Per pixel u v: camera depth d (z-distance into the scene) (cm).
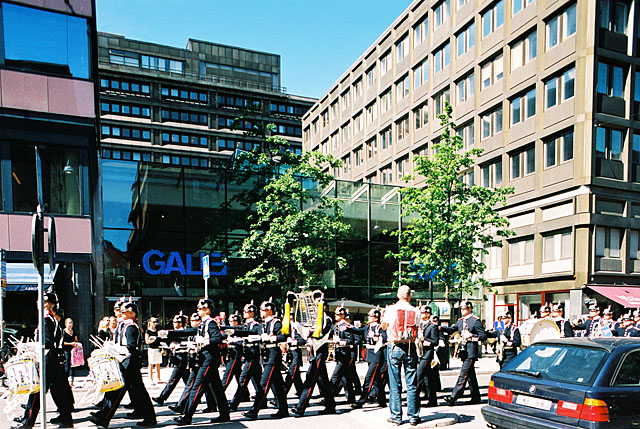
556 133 2597
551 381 573
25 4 1611
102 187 2025
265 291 2164
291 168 1975
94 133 1728
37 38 1627
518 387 604
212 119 7144
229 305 2152
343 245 2411
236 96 7406
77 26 1689
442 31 3506
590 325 1241
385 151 4253
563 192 2552
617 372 544
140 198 2075
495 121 3022
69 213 1644
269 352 836
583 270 2414
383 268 2488
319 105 5672
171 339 830
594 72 2428
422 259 1944
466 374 935
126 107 6688
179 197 2136
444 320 2450
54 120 1623
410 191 2062
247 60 8388
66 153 1658
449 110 2102
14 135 1576
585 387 536
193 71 7931
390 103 4191
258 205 1919
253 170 2031
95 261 1970
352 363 931
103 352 730
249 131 2014
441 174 1989
